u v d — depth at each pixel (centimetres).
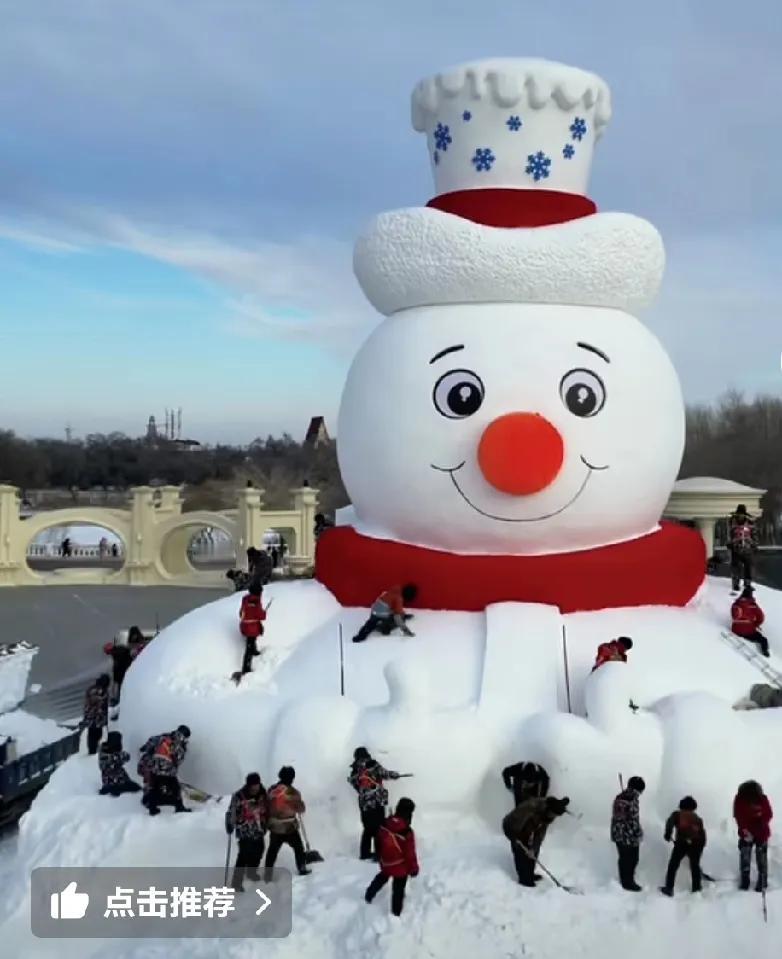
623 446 1075
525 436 1009
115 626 2728
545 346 1059
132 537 3634
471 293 1100
